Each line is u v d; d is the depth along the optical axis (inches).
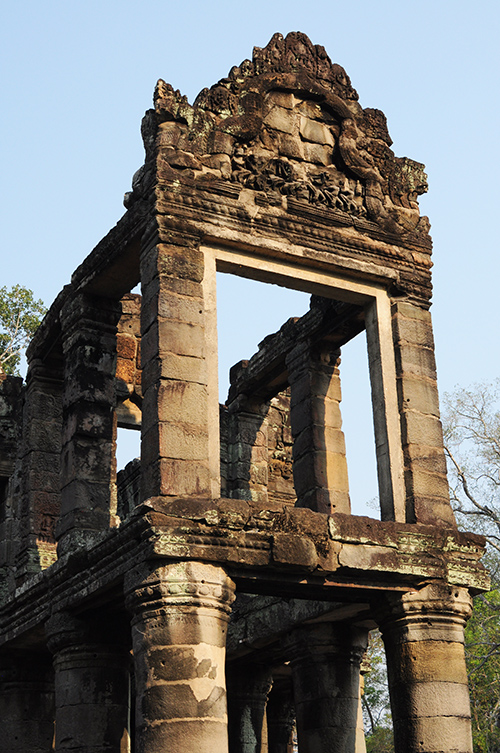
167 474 433.4
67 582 488.1
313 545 447.5
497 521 1076.5
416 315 542.3
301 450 610.5
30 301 1293.1
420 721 459.5
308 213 522.0
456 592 486.3
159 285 465.1
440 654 473.1
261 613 597.6
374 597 491.8
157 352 454.3
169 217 479.2
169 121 499.5
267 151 526.3
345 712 543.5
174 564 414.6
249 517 433.7
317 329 613.3
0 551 651.5
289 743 806.5
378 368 526.6
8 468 664.4
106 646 496.1
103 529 523.5
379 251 538.9
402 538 476.4
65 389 561.6
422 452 511.5
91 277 545.6
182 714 395.9
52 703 587.5
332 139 556.1
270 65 544.7
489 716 1171.9
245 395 726.5
